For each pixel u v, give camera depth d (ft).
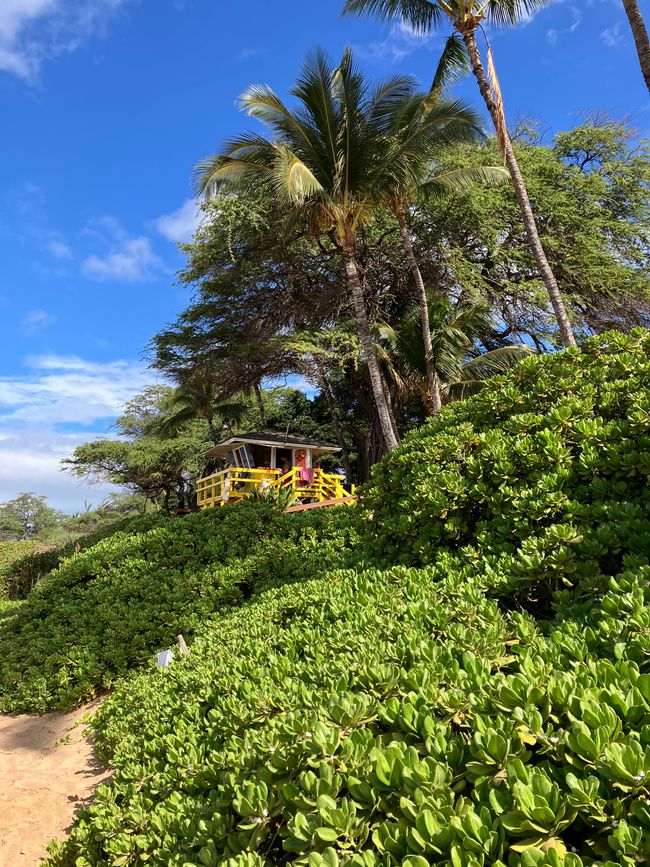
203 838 6.41
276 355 62.80
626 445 12.09
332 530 27.66
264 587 24.56
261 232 58.13
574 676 5.61
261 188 46.32
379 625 9.98
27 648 25.07
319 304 62.59
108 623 24.89
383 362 62.85
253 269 62.64
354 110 40.86
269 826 5.97
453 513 14.33
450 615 9.52
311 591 15.01
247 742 7.54
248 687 9.28
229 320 65.82
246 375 68.08
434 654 7.41
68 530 176.86
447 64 44.24
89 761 16.81
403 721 5.76
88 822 11.35
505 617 9.45
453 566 12.74
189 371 68.39
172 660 16.72
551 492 12.25
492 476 13.87
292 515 30.19
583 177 63.87
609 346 16.60
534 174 63.10
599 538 10.19
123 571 28.60
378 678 7.12
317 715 6.47
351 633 9.95
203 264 63.05
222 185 44.62
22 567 74.59
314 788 5.33
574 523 11.47
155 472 101.09
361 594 12.21
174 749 9.98
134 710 15.31
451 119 40.88
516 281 63.36
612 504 11.21
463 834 4.09
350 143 41.45
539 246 37.81
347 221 44.45
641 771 4.15
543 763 4.76
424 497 14.64
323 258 62.64
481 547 12.81
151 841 8.25
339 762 5.58
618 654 6.20
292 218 44.09
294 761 6.10
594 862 3.81
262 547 27.94
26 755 18.26
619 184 65.36
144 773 10.78
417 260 60.85
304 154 42.65
